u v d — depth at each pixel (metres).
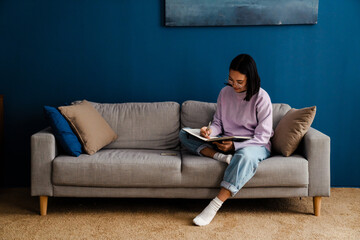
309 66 2.86
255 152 2.23
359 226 2.15
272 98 2.90
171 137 2.70
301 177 2.21
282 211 2.38
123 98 2.94
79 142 2.39
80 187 2.29
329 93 2.88
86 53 2.90
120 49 2.89
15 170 2.98
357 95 2.87
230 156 2.22
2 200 2.61
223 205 2.48
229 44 2.87
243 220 2.23
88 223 2.19
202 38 2.87
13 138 2.96
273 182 2.21
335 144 2.91
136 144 2.68
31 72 2.90
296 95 2.89
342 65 2.85
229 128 2.51
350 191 2.82
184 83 2.92
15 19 2.85
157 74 2.92
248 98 2.32
